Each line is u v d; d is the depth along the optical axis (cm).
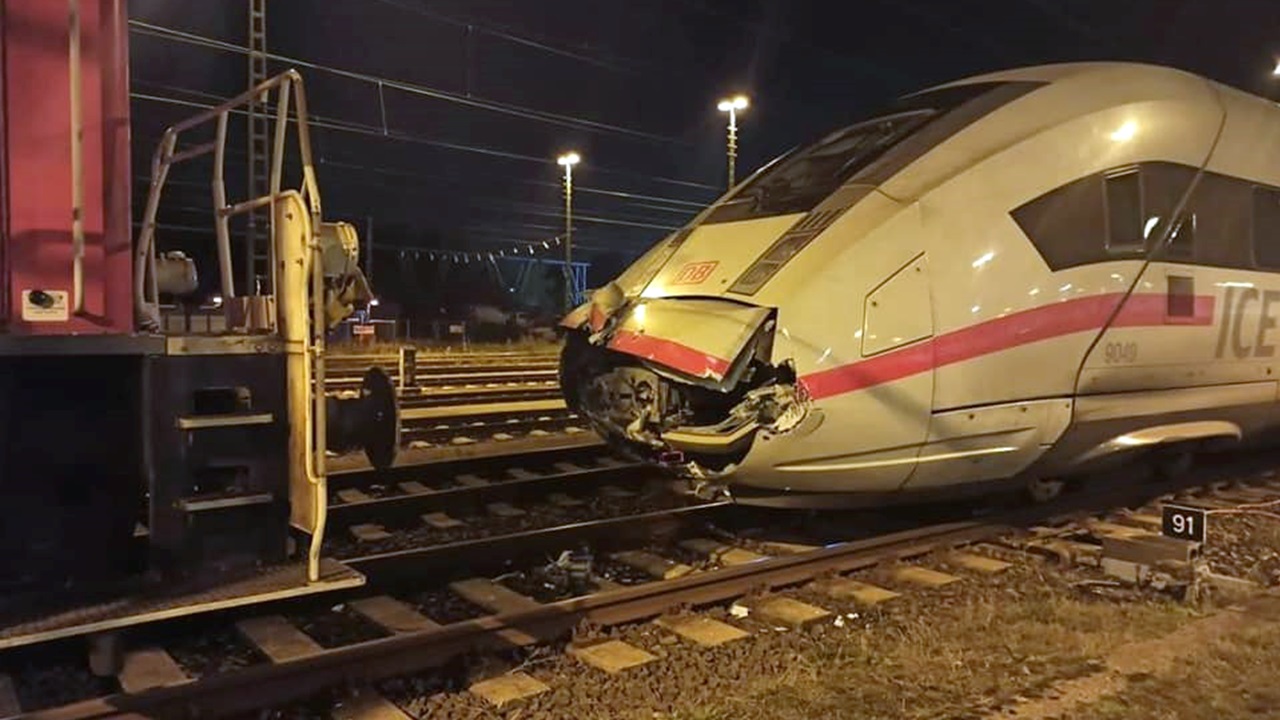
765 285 615
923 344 612
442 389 1786
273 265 434
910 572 616
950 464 646
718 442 606
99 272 390
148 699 394
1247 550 680
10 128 369
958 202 638
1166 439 759
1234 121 804
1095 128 699
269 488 417
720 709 418
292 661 429
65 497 390
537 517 782
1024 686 440
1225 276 776
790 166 745
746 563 601
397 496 829
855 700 427
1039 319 652
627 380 691
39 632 338
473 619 539
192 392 398
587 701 427
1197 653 477
